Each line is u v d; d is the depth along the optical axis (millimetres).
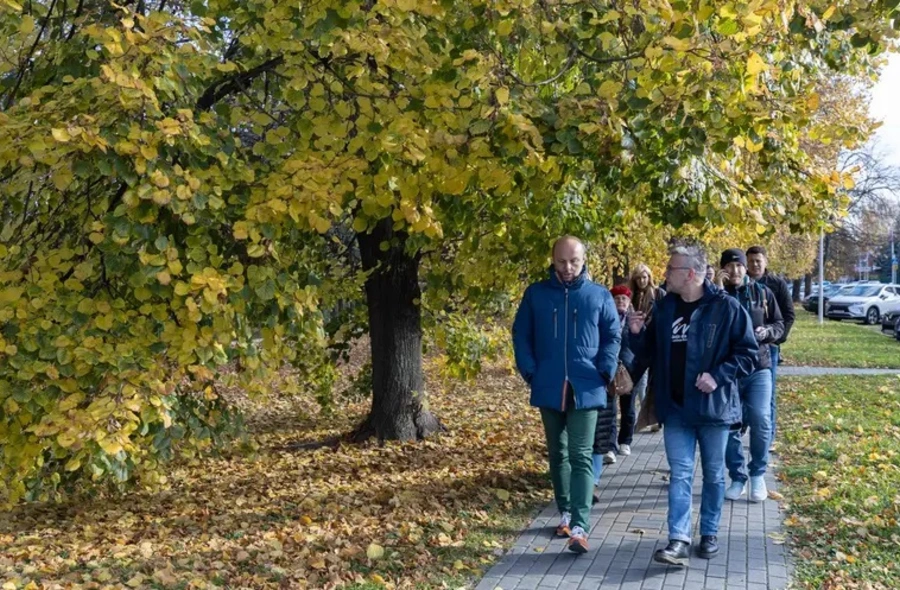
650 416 5320
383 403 9602
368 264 9234
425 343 10914
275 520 6449
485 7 4734
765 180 5688
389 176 4617
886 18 4824
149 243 4172
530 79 5469
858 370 16984
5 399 3908
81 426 3674
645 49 4477
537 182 5113
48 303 4109
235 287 4078
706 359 4980
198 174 4258
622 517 6121
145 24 4074
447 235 7152
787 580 4707
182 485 8094
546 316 5293
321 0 4570
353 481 7734
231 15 5039
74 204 4633
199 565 5277
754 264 6824
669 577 4793
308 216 4293
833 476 6969
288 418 12234
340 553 5289
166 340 4109
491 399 13664
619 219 7633
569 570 4957
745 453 8344
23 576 5234
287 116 5211
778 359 6969
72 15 5258
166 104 4699
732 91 4598
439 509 6387
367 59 4945
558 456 5574
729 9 4230
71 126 3729
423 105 4758
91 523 6852
